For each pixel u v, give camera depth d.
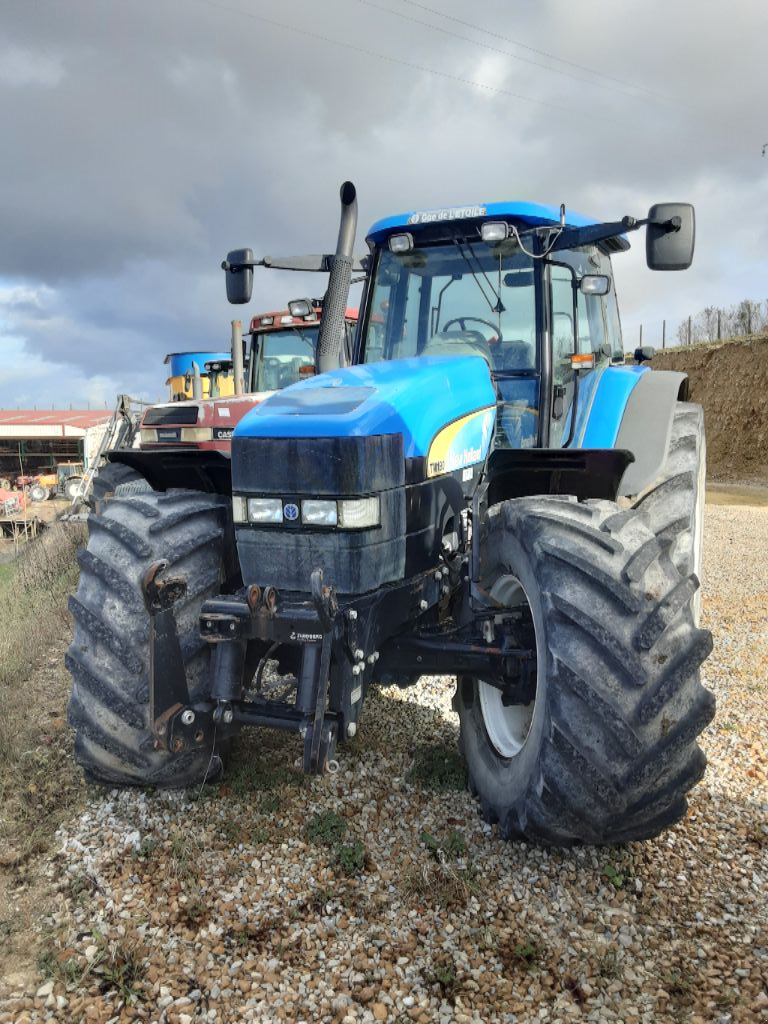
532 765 2.63
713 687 4.41
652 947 2.42
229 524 3.23
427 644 3.02
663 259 3.56
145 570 2.79
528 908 2.57
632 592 2.46
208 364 11.63
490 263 4.02
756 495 17.27
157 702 2.68
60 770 3.48
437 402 3.16
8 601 7.43
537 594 2.66
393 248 4.00
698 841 2.94
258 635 2.67
